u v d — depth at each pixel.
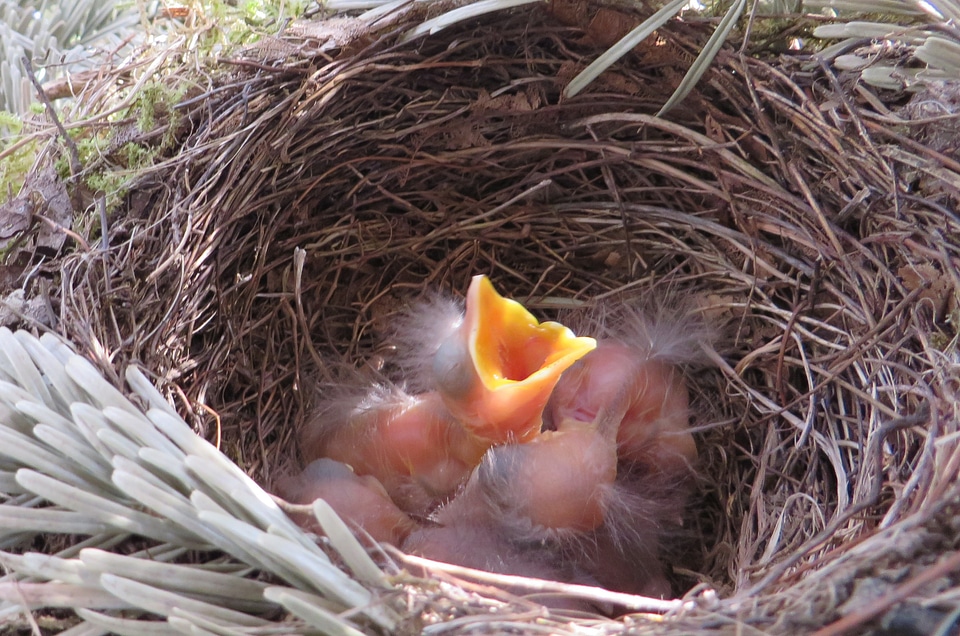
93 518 0.35
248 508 0.35
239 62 0.40
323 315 0.44
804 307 0.41
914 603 0.34
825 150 0.40
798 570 0.36
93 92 0.41
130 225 0.40
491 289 0.39
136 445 0.35
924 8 0.40
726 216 0.42
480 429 0.39
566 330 0.39
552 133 0.43
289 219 0.42
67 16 0.47
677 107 0.42
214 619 0.34
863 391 0.39
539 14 0.41
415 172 0.43
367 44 0.41
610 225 0.44
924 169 0.39
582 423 0.41
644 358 0.42
